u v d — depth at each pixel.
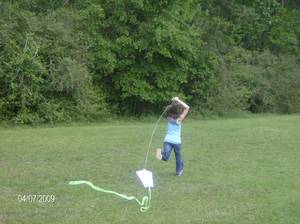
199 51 29.44
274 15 39.31
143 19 26.67
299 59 38.44
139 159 12.90
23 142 15.48
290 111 34.34
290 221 7.85
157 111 28.09
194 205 8.64
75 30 25.44
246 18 37.34
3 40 22.14
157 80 26.75
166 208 8.42
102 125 23.02
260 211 8.34
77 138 16.67
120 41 25.75
